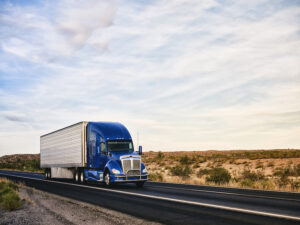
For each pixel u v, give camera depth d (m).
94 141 20.95
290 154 51.62
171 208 9.73
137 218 8.29
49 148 30.17
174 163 50.94
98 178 19.86
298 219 7.66
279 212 8.69
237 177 25.31
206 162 48.22
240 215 8.30
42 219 8.70
